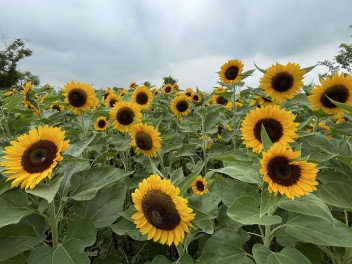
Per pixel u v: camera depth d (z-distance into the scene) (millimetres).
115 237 884
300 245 605
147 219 519
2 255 533
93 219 618
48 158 521
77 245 526
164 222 498
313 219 535
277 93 959
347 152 672
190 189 924
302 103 932
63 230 799
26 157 529
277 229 560
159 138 1015
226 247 539
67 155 591
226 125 1407
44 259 509
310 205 471
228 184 583
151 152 1021
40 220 619
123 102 1205
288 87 949
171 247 821
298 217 549
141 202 523
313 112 896
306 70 937
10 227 567
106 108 1563
